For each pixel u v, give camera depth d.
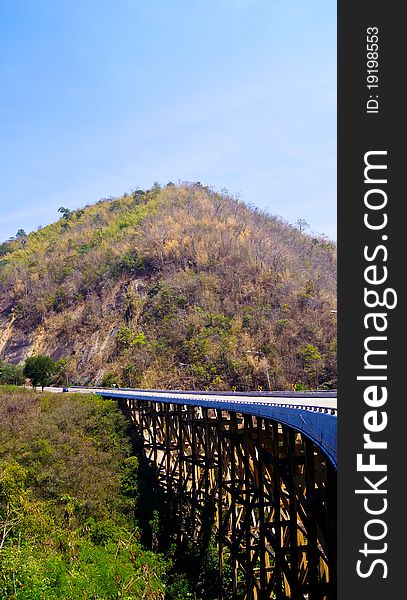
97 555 20.91
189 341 83.19
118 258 114.00
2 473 26.47
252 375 74.88
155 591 21.41
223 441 25.34
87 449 35.06
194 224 119.25
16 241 170.00
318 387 72.25
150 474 34.56
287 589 18.56
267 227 129.88
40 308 114.44
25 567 16.27
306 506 14.49
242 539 23.27
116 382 84.12
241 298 91.00
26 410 42.56
